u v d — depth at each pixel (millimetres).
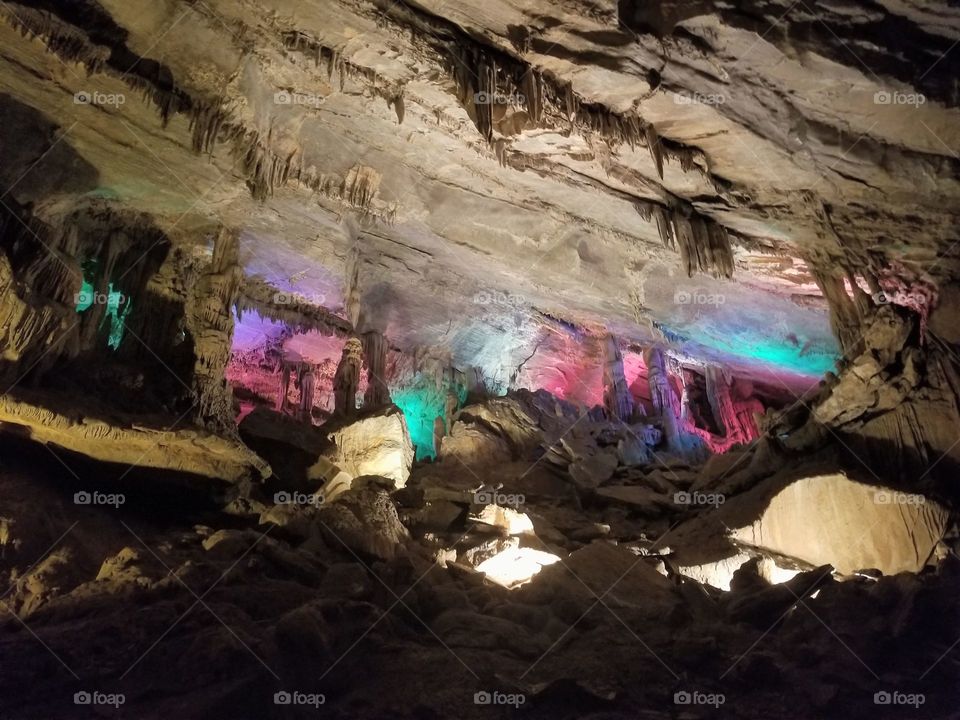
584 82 8141
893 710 4953
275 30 7848
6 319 7465
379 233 12422
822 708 4922
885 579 6461
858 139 8477
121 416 8250
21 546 6512
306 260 12547
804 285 12656
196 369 9648
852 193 9305
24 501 6969
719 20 7133
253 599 5902
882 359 9203
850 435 9156
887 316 9289
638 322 15203
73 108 8289
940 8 6855
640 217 11477
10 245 8180
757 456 10633
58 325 8109
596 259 13336
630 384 18266
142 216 10180
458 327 15344
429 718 4770
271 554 6895
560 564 7352
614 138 8641
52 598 5879
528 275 13656
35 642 4883
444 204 11711
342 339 14750
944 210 8938
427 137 10078
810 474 8883
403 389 15438
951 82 7508
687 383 18250
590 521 11133
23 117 8164
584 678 5320
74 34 7344
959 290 9047
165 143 9102
